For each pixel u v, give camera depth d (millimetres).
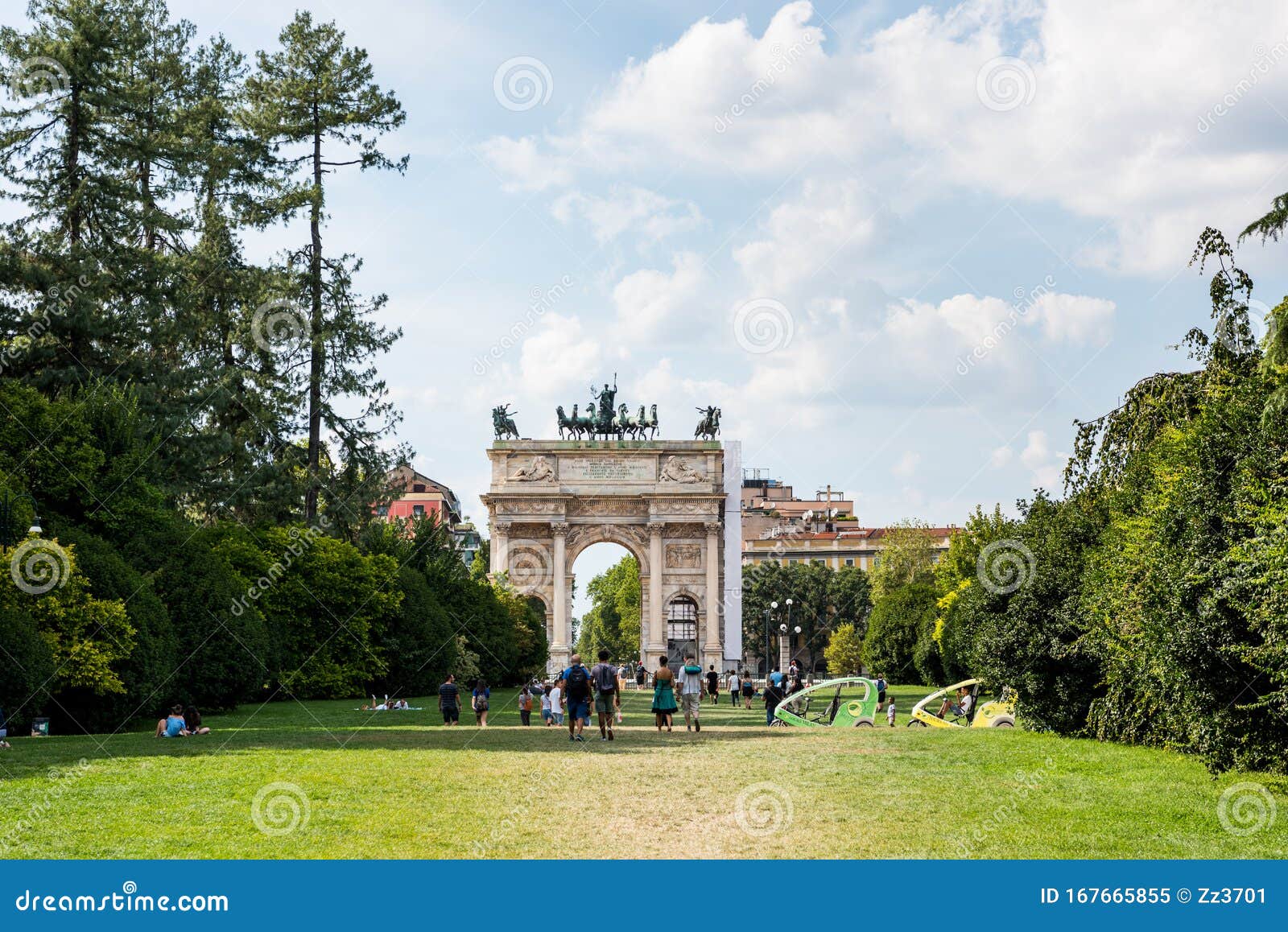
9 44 64438
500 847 19797
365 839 20281
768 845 20031
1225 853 20016
